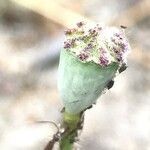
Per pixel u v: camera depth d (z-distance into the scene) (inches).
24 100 14.1
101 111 13.1
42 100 14.1
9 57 15.8
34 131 12.9
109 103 13.5
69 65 4.3
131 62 14.8
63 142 4.8
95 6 17.8
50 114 13.6
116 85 14.1
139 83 14.3
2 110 13.7
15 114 13.6
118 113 13.2
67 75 4.3
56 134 4.8
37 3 17.0
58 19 16.7
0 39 17.0
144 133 12.8
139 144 12.5
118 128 12.8
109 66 4.2
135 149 12.3
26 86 14.5
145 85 14.3
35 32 16.9
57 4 17.0
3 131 12.9
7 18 17.7
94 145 12.1
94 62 4.2
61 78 4.4
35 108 13.8
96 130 12.5
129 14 17.0
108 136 12.4
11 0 17.5
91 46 4.2
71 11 16.8
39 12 16.9
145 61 14.9
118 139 12.5
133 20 16.9
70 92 4.4
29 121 13.3
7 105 13.9
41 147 12.3
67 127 4.8
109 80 4.3
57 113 13.6
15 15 17.5
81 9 17.6
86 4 17.8
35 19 17.2
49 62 14.8
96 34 4.2
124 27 4.4
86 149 12.0
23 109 13.8
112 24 16.8
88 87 4.3
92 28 4.3
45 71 14.8
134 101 13.7
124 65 4.3
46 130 12.9
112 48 4.2
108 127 12.7
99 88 4.3
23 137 12.7
